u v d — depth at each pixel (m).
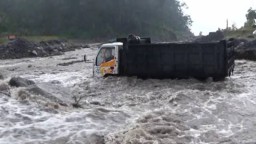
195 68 18.33
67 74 25.19
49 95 13.37
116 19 128.50
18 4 126.31
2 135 9.53
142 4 138.12
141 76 19.28
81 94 16.47
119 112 12.45
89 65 32.19
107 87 18.00
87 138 9.68
